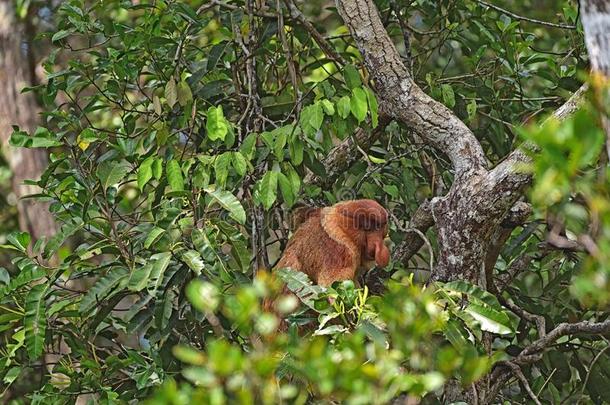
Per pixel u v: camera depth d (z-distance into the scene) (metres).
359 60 12.52
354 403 5.60
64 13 12.05
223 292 9.09
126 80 11.30
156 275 9.07
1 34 17.30
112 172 10.23
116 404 9.30
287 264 10.62
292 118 11.39
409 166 11.79
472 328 8.20
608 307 8.52
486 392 9.60
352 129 10.25
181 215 9.87
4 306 10.58
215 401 5.35
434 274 9.66
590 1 6.20
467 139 9.88
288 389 6.14
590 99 5.53
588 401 10.91
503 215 9.41
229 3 12.12
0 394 10.17
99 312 10.02
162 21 11.65
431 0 12.72
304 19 11.73
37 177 16.50
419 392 5.89
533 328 11.48
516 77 11.95
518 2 15.55
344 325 8.03
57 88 11.39
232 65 11.45
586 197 5.30
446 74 13.91
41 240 10.45
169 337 10.27
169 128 11.07
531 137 5.06
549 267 12.01
